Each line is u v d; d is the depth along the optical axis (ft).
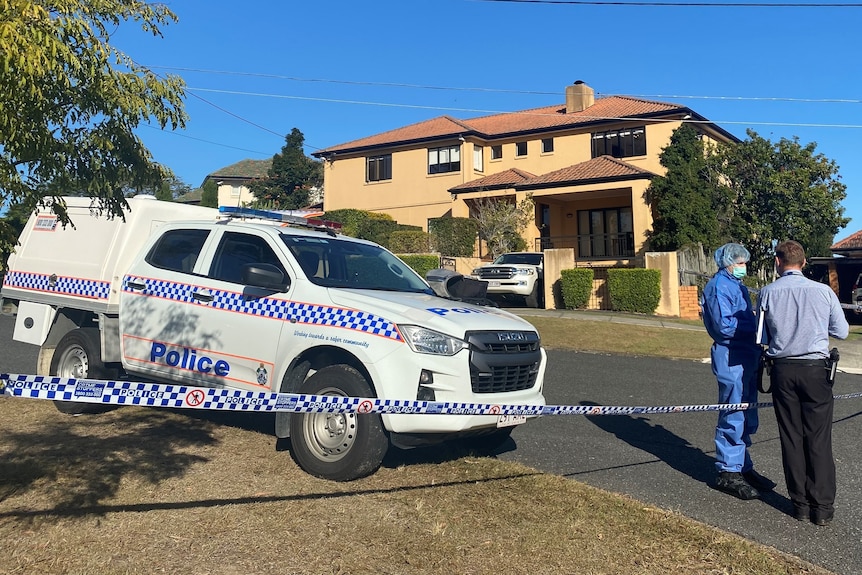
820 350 13.91
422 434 14.70
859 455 18.94
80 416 21.13
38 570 10.44
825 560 12.15
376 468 15.33
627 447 19.63
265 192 134.62
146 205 21.89
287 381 16.14
